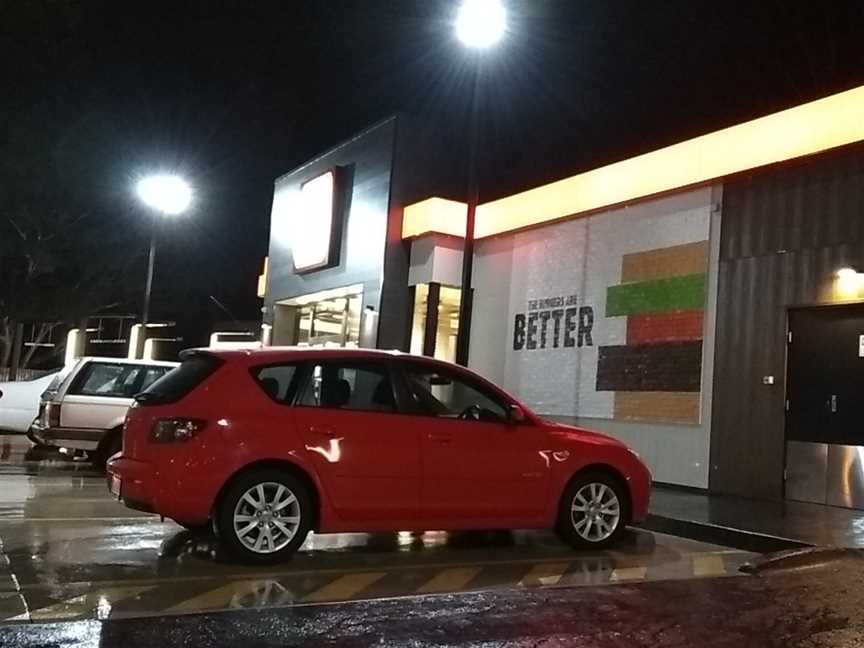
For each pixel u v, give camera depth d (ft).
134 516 32.65
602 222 54.13
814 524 34.19
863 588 23.79
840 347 40.45
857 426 39.27
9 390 60.39
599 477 29.55
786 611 21.24
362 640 17.89
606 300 53.11
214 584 22.62
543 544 30.60
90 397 47.39
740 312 44.68
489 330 63.52
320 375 26.27
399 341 67.41
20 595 20.84
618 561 28.22
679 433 47.11
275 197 91.61
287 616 19.43
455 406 27.91
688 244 48.03
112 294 127.54
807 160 41.86
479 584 24.21
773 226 43.57
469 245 51.26
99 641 17.11
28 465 49.32
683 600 22.16
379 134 70.85
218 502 24.53
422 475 26.48
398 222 68.23
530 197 59.47
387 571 25.26
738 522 34.32
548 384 57.16
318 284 78.69
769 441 42.45
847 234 40.16
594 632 19.06
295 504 25.13
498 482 27.58
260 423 24.89
